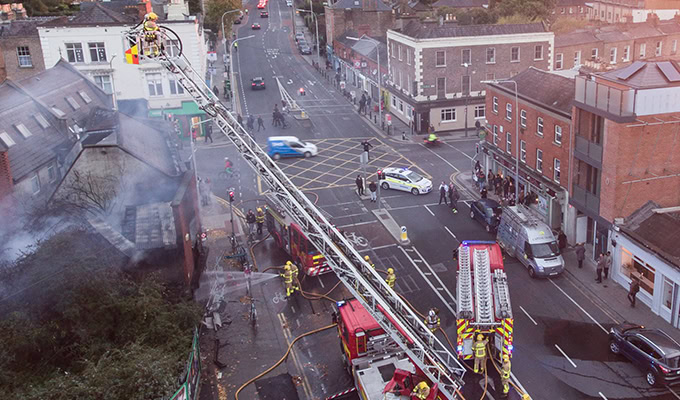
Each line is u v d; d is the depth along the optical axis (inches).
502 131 1811.0
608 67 2261.3
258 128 2549.2
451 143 2330.2
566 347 1082.7
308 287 1331.2
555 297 1248.8
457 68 2422.5
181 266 1096.8
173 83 2433.6
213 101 916.6
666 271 1128.2
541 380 994.7
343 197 1838.1
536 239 1334.9
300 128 2596.0
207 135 2452.0
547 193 1556.3
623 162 1250.0
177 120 2388.0
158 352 874.8
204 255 1284.4
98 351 880.3
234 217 1732.3
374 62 2979.8
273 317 1217.4
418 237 1549.0
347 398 952.9
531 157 1656.0
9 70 2429.9
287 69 3826.3
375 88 2982.3
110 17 2412.6
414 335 787.4
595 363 1035.9
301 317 1213.1
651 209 1274.6
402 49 2556.6
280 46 4532.5
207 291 1251.8
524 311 1201.4
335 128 2600.9
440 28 2413.9
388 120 2471.7
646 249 1178.0
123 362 834.2
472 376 999.6
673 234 1169.4
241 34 4992.6
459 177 1963.6
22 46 2416.3
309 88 3348.9
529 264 1331.2
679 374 947.3
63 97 1731.1
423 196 1828.2
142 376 806.5
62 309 885.2
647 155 1251.8
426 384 790.5
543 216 1594.5
